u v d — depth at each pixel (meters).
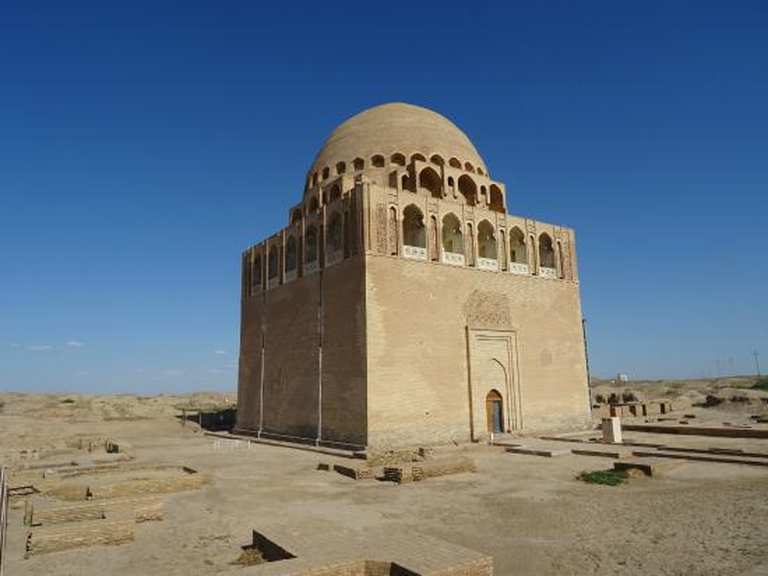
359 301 27.91
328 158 38.78
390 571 8.32
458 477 18.81
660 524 12.09
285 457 26.09
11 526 13.77
